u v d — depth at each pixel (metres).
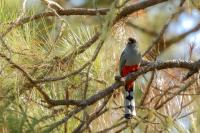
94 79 8.05
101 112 7.91
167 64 8.12
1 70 6.84
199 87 8.23
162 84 8.57
